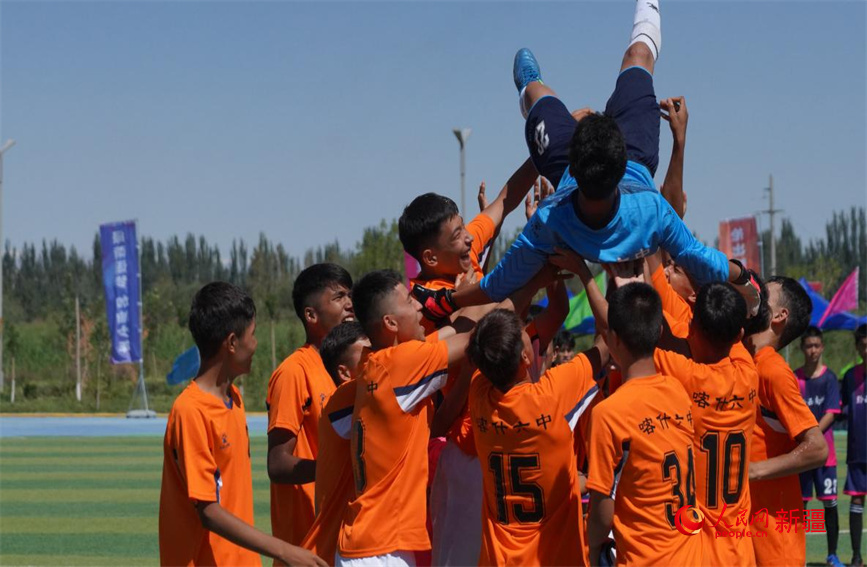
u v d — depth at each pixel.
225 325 5.04
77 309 36.31
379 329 5.11
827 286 51.69
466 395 5.30
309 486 6.17
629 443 4.69
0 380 33.94
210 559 4.99
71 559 9.59
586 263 5.01
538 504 4.83
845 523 12.06
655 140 5.12
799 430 5.57
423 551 5.09
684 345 5.29
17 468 16.89
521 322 4.82
